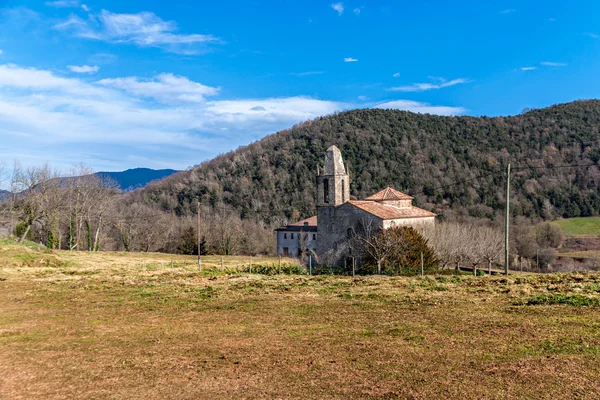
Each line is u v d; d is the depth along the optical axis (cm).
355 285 2906
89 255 6500
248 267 4906
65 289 3222
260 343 1605
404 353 1374
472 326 1653
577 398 971
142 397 1151
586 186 8650
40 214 7175
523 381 1081
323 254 6081
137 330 1927
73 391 1227
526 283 2639
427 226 5881
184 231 9512
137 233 9488
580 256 6962
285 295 2619
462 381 1107
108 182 8931
